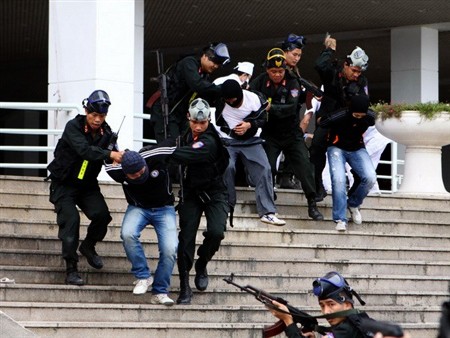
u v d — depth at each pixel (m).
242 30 37.78
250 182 20.25
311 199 21.38
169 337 16.69
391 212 23.11
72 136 16.72
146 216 17.05
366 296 19.34
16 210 19.25
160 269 17.12
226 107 19.59
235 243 19.73
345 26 37.72
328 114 20.61
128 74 24.45
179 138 17.14
